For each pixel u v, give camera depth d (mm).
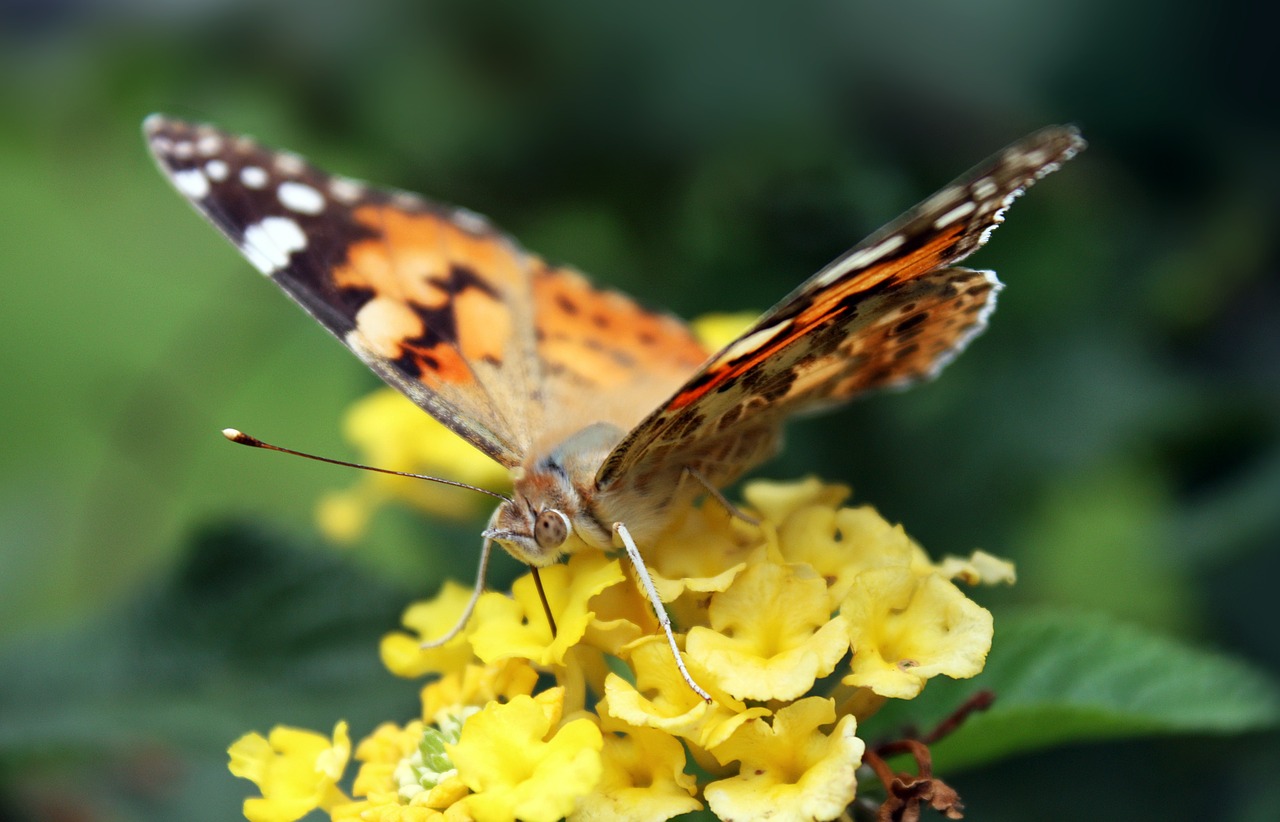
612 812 265
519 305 292
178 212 422
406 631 298
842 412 309
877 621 269
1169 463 313
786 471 309
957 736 279
